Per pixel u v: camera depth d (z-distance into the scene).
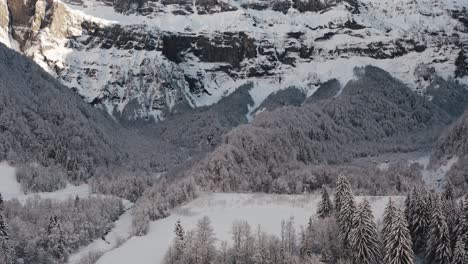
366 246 133.25
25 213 192.38
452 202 151.50
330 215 161.25
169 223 185.75
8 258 162.25
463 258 132.88
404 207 166.75
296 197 197.12
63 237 177.50
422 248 146.25
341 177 154.38
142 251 164.62
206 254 147.00
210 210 190.25
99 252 173.00
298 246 152.88
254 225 168.62
